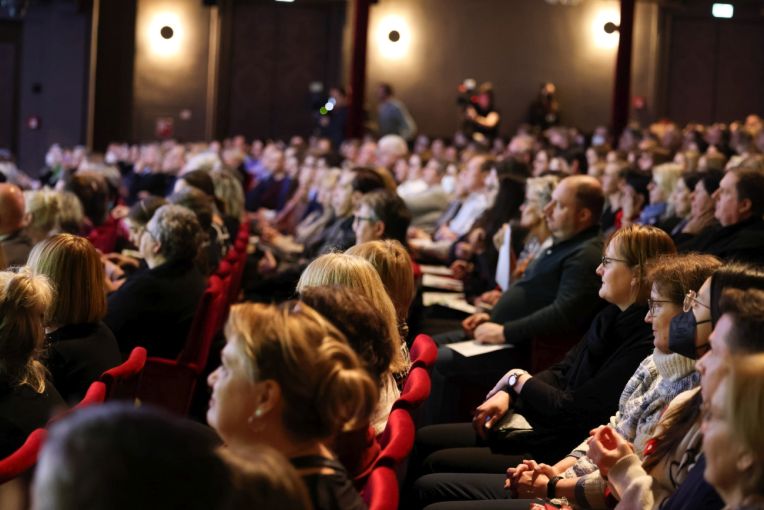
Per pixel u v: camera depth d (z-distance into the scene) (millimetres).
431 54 17766
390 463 2189
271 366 1769
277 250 8281
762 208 4336
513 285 4684
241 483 1140
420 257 7324
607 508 2588
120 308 4531
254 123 18234
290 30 18156
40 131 16859
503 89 17812
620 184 6637
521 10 17734
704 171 5664
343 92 15953
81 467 1042
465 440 3529
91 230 6797
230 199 7516
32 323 2713
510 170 6273
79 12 16703
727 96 18344
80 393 3328
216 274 5293
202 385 5352
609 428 2393
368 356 2301
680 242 5086
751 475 1537
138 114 17562
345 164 10508
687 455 2221
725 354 1839
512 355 4430
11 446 2672
